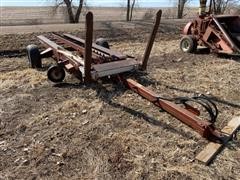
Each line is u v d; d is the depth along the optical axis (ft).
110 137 14.40
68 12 86.79
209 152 13.12
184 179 11.68
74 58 20.34
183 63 28.17
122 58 20.85
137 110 17.21
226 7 100.27
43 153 13.16
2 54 31.71
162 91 20.40
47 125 15.53
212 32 30.91
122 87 20.34
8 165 12.41
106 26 49.57
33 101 18.43
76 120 16.05
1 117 16.34
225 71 25.55
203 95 18.35
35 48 25.07
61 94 19.48
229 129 15.01
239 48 30.09
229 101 18.99
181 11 110.32
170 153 13.25
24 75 23.35
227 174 12.04
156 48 35.68
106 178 11.68
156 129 15.21
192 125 14.78
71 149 13.46
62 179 11.63
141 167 12.28
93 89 20.17
